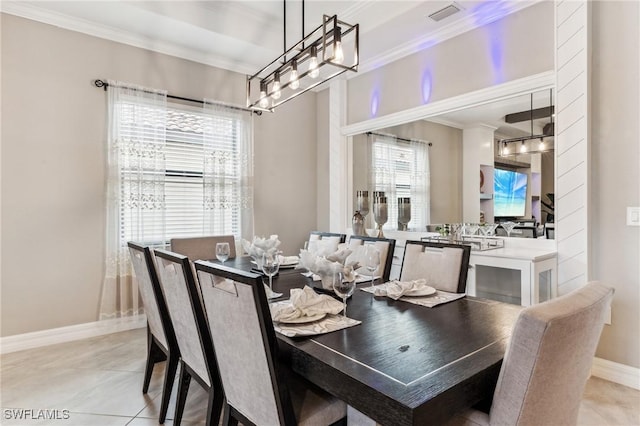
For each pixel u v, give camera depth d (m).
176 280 1.63
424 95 3.63
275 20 3.70
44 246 3.06
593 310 1.00
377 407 0.95
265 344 1.15
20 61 2.96
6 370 2.58
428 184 3.64
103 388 2.33
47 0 2.89
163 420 1.96
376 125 4.07
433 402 0.91
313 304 1.56
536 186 2.84
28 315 3.00
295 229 4.73
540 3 2.78
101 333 3.29
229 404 1.47
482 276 2.76
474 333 1.36
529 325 0.93
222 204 4.00
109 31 3.33
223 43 3.65
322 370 1.12
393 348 1.22
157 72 3.66
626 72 2.35
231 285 1.29
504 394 1.01
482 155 3.22
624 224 2.36
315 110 4.95
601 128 2.45
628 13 2.34
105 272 3.32
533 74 2.81
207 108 3.93
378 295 1.92
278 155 4.57
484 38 3.14
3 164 2.89
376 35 3.46
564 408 1.07
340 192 4.48
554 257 2.61
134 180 3.42
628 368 2.33
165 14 3.15
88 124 3.25
